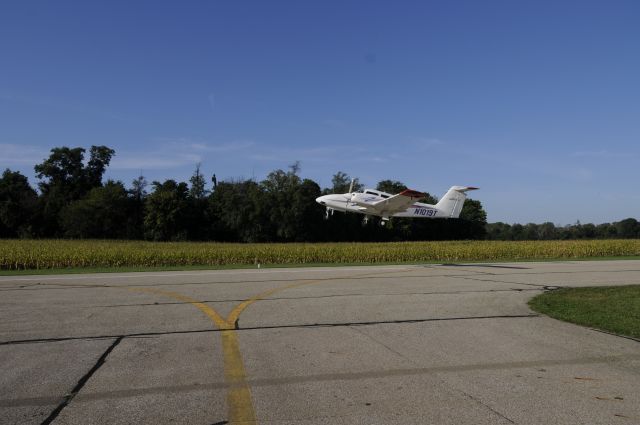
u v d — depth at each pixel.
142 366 5.71
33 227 74.31
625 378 5.27
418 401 4.54
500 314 9.15
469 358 6.05
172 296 11.52
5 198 73.62
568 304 10.15
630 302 10.41
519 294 11.95
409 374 5.39
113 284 14.22
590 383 5.09
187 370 5.54
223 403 4.49
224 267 24.33
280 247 33.50
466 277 16.44
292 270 20.41
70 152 88.19
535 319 8.64
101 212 75.25
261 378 5.25
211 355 6.20
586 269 20.47
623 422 4.07
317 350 6.46
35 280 15.71
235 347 6.62
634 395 4.73
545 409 4.35
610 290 12.40
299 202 73.50
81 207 73.69
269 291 12.47
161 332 7.56
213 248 32.28
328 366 5.70
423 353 6.30
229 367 5.66
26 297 11.38
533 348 6.56
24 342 6.91
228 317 8.80
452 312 9.35
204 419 4.11
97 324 8.16
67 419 4.11
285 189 78.69
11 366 5.71
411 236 80.56
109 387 4.95
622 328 7.76
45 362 5.88
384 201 27.30
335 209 31.42
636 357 6.11
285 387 4.95
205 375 5.35
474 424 4.01
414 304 10.31
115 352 6.36
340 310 9.55
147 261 28.02
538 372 5.47
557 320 8.54
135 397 4.65
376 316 8.92
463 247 34.59
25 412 4.27
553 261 28.55
